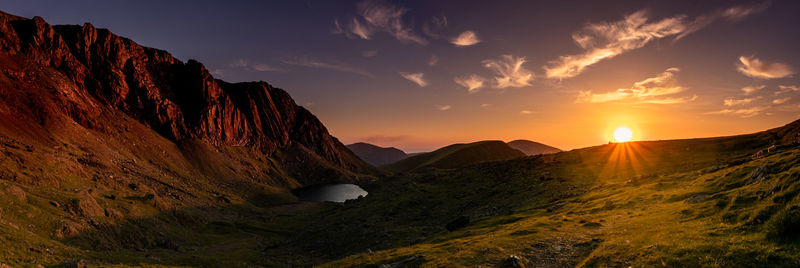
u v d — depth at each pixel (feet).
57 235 219.00
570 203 232.53
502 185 398.42
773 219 79.30
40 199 252.42
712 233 89.56
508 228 172.24
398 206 414.41
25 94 615.98
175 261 236.22
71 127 643.45
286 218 562.66
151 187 529.45
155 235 320.70
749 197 108.27
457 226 238.27
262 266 249.34
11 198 224.53
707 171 217.56
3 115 518.37
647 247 92.53
